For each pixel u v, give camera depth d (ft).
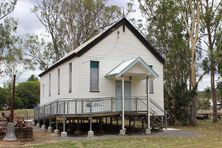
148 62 100.17
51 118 92.73
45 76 123.03
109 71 93.25
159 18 128.06
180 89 118.73
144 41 99.86
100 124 89.86
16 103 223.92
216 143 66.54
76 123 96.53
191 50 121.90
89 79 90.07
